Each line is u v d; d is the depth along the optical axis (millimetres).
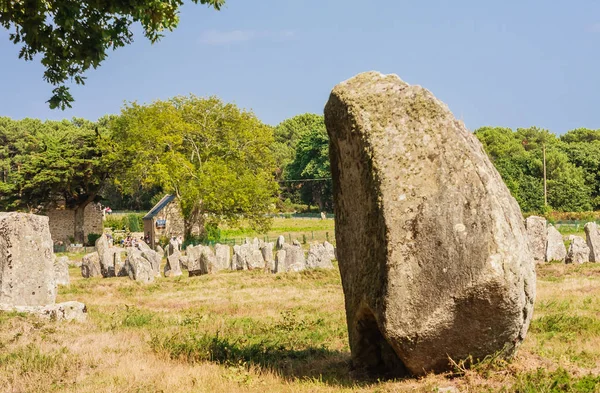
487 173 8734
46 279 18406
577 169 81188
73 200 72500
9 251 17703
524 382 7969
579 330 13031
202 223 61781
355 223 9750
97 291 27766
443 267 8477
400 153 8945
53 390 9578
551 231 32250
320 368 10531
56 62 12703
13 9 11906
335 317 17297
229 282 29328
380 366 10055
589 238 30984
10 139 102875
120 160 67562
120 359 11453
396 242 8656
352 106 9391
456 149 8812
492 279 8258
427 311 8500
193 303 22500
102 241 38500
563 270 27250
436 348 8688
